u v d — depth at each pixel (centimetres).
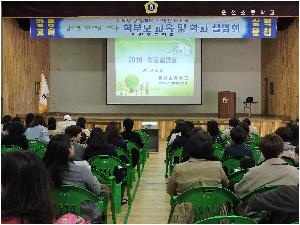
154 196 665
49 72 1689
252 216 298
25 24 1390
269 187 315
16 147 559
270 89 1585
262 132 1383
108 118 1442
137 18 1215
